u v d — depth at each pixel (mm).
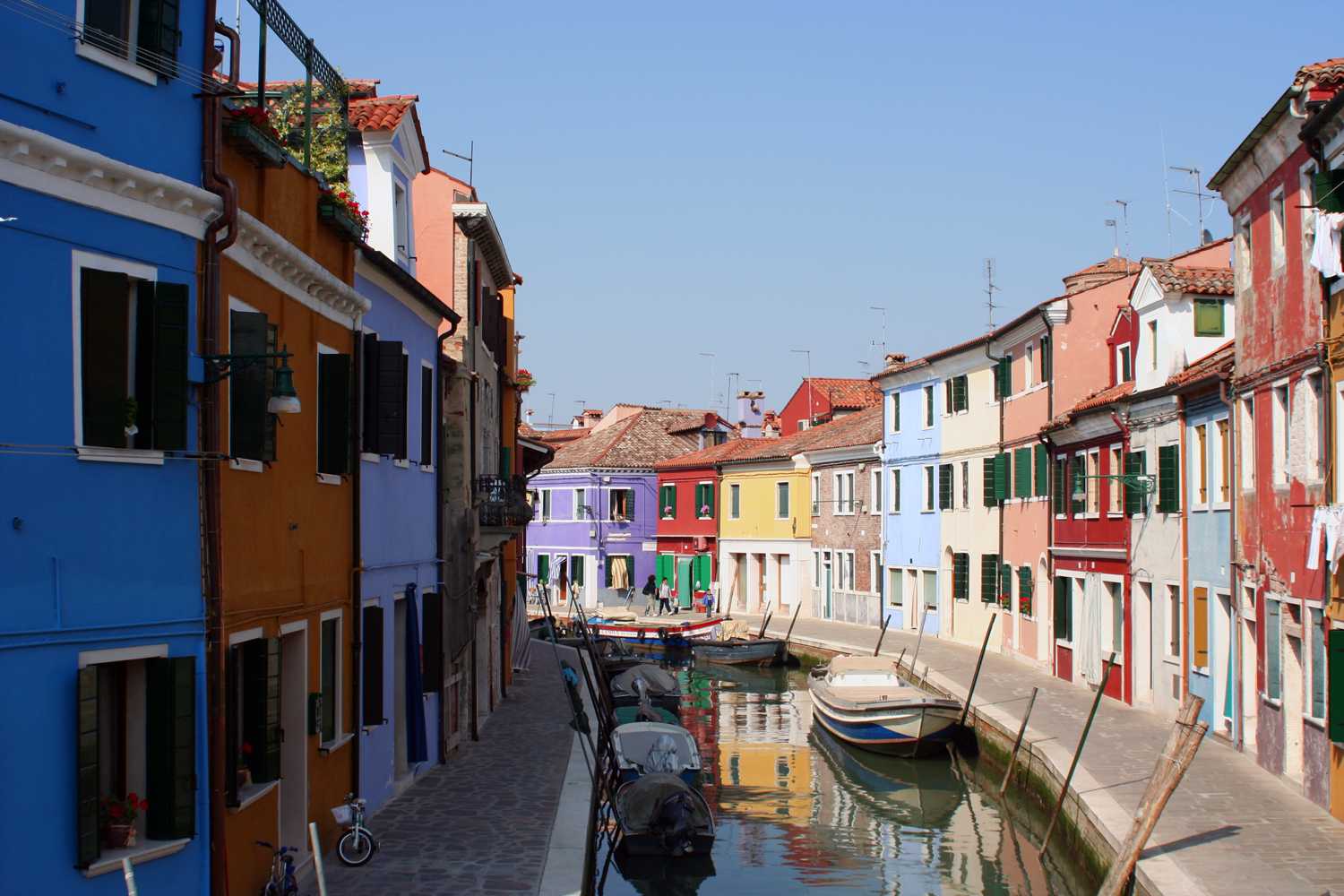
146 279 7773
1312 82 13078
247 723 9125
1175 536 19641
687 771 17078
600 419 67312
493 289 22672
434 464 16094
